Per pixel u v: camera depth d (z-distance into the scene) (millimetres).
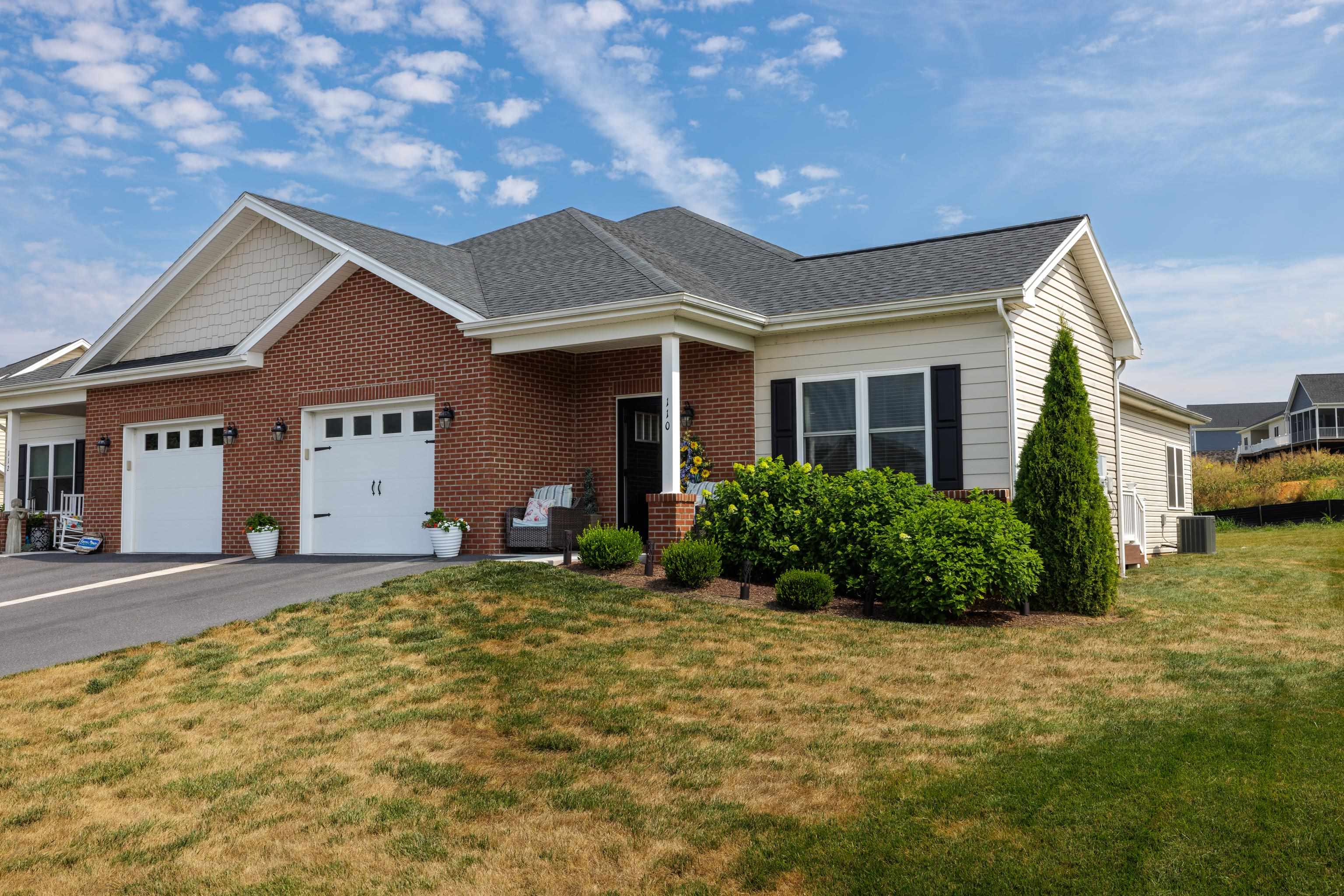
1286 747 6234
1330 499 34062
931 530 10633
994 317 12625
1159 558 19922
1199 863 4688
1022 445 12711
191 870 5184
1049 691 7836
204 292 18812
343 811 5809
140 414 18594
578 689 7848
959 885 4617
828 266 15461
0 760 6828
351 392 15742
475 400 14383
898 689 7883
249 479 16969
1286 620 11273
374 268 15180
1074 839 5000
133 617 10898
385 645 9227
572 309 13141
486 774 6262
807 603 10719
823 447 13766
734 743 6652
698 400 14812
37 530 21141
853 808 5535
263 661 8930
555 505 14555
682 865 4980
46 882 5121
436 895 4801
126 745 7043
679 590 11289
